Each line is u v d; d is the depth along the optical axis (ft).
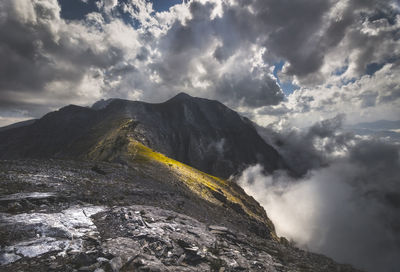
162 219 53.88
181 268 32.86
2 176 64.69
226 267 37.01
